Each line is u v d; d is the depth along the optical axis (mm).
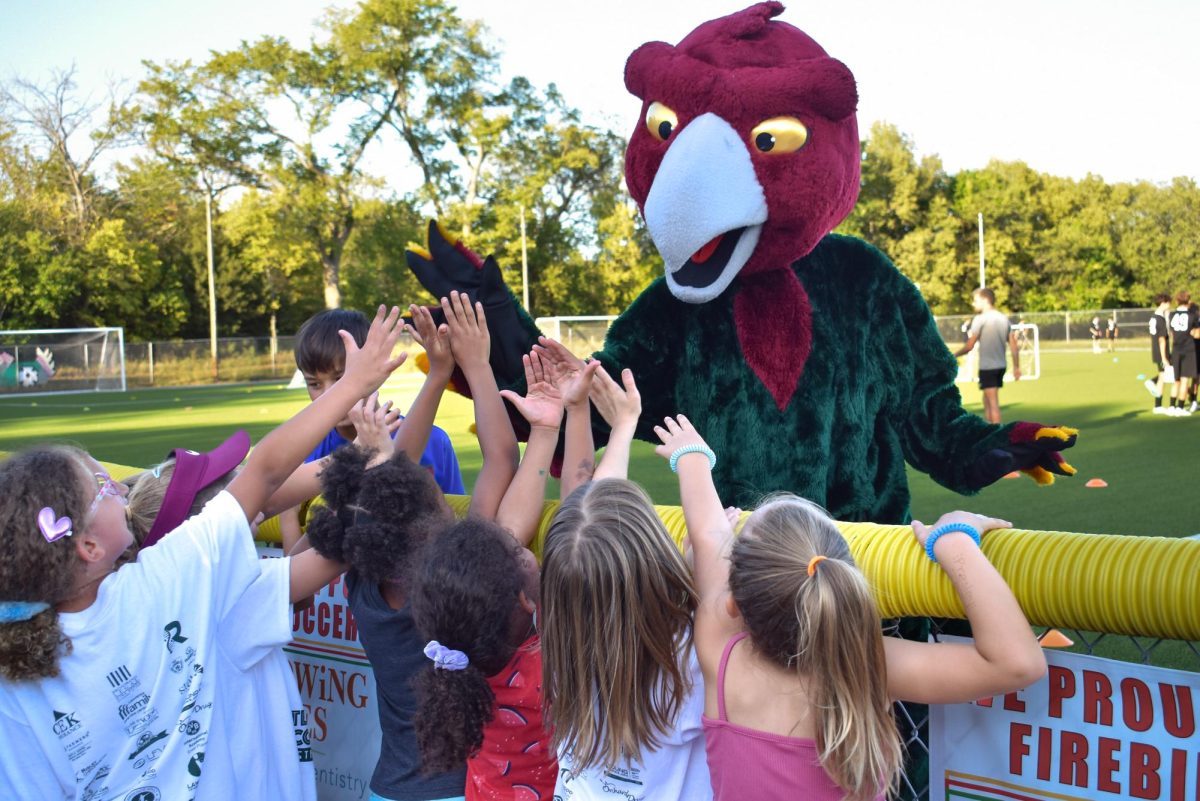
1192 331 13172
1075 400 15578
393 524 1944
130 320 44906
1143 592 1446
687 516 1972
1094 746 1542
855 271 3131
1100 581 1485
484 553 1772
